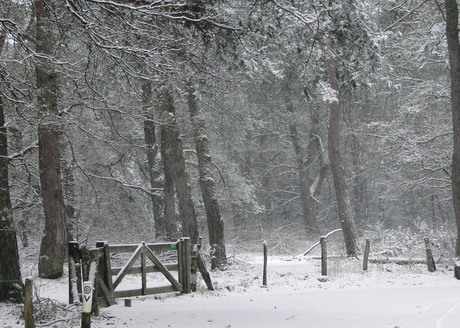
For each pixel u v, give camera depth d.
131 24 10.77
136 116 16.42
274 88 36.91
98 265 11.49
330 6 12.37
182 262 13.91
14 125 16.89
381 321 9.21
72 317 10.08
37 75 15.76
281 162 52.50
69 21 11.77
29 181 19.28
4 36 12.67
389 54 26.56
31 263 20.78
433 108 28.39
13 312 10.90
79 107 18.97
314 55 13.77
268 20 13.12
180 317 10.09
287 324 9.34
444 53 25.17
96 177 25.86
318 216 53.72
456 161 18.56
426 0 24.06
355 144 39.56
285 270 20.44
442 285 15.33
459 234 18.11
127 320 9.79
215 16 11.34
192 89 19.92
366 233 34.78
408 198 40.91
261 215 46.94
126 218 28.20
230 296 13.66
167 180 25.00
